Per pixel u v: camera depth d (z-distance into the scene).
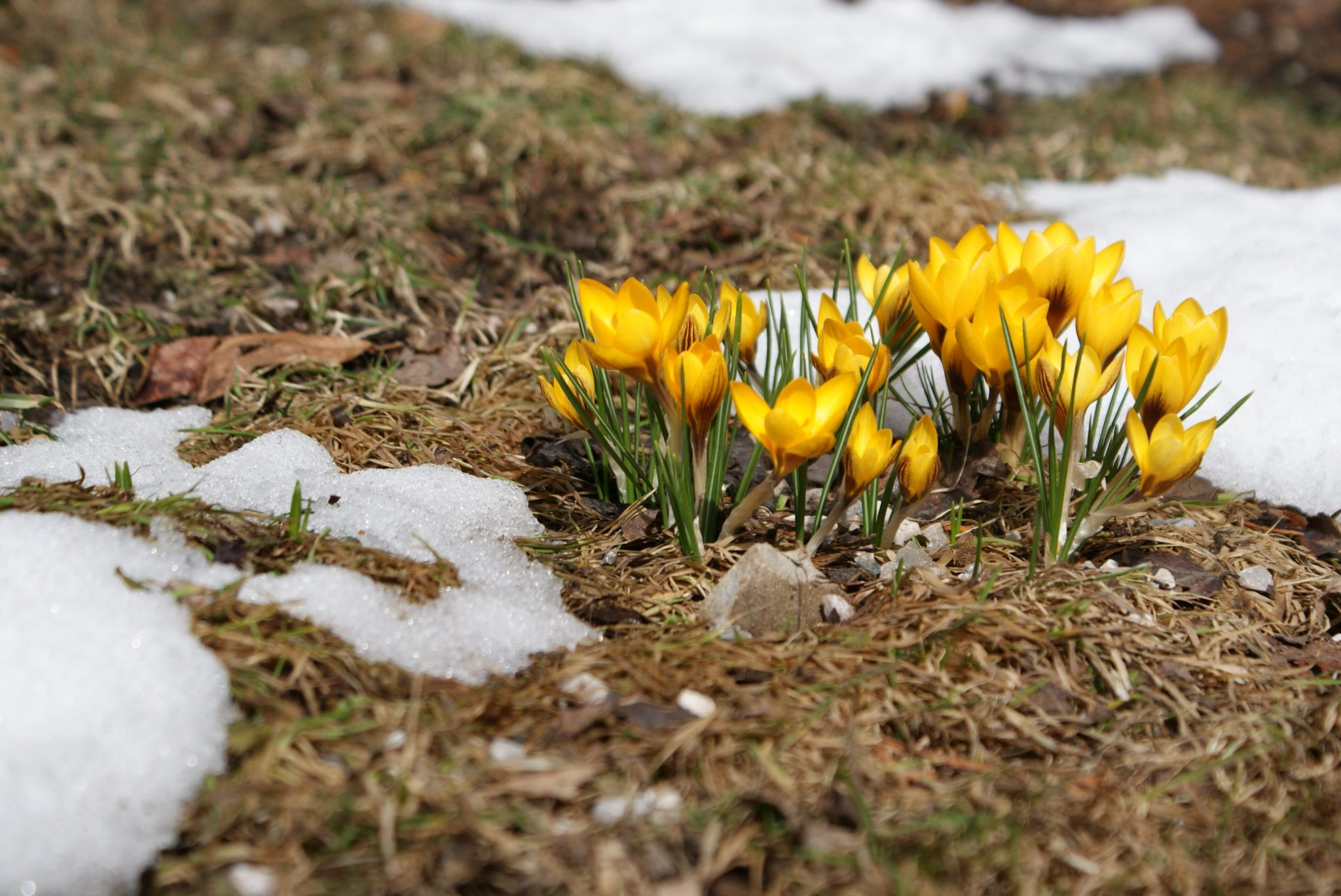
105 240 1.19
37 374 1.08
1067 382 0.94
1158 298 1.14
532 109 1.41
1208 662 0.93
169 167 1.26
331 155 1.31
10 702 0.86
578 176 1.31
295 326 1.14
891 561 0.96
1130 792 0.88
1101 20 2.11
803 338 0.99
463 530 0.96
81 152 1.26
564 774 0.86
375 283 1.17
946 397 1.04
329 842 0.84
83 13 1.82
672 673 0.90
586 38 1.73
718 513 0.97
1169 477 0.92
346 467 1.01
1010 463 1.00
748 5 1.86
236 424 1.05
